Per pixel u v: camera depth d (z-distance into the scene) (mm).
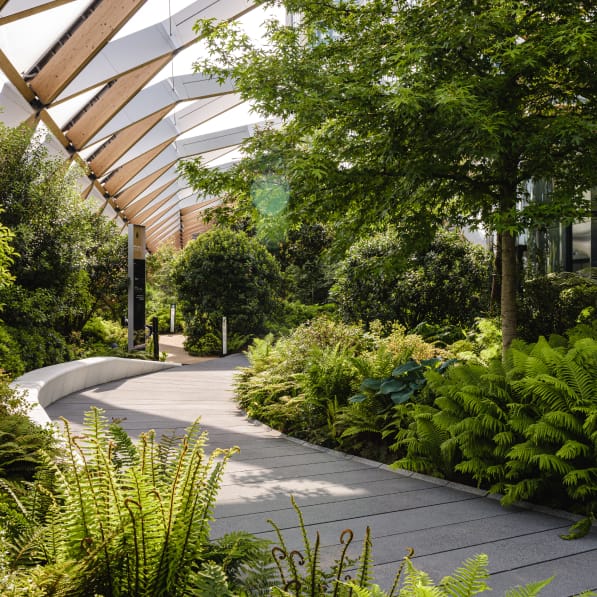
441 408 4984
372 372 6566
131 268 15281
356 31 6316
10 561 1850
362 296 12852
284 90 6027
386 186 6238
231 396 10141
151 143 21016
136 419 7559
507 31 5484
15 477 3734
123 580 1900
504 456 4352
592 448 3996
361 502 4258
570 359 4242
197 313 19328
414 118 5395
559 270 10906
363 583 1897
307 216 6289
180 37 14398
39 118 13297
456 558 3201
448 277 12297
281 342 10469
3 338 9258
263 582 2020
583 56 4992
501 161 5480
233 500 4258
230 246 19625
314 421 6762
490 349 7754
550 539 3514
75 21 11570
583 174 5602
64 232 11758
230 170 6285
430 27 5645
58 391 9172
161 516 1913
